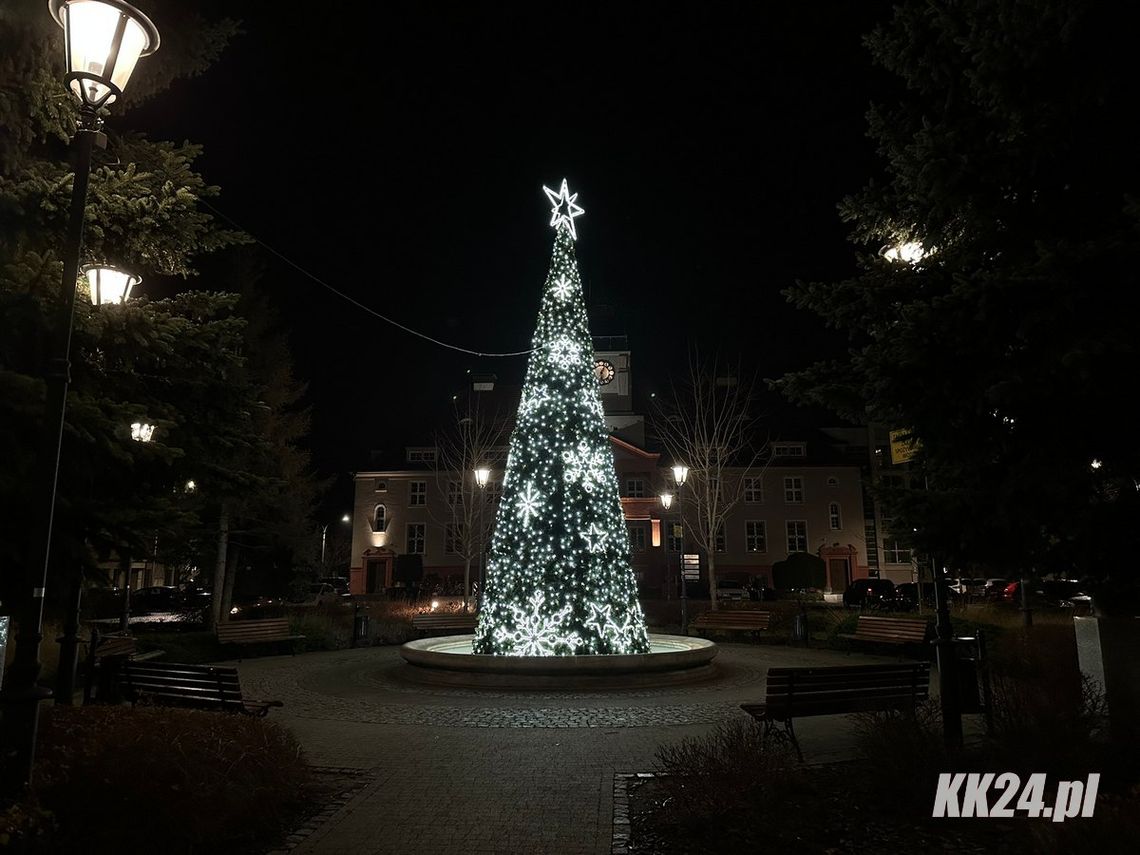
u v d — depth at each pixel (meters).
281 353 28.62
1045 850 4.57
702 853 5.47
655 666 13.49
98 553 7.72
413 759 8.45
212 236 9.42
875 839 5.52
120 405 7.56
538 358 15.04
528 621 13.85
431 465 50.78
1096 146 6.60
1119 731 6.84
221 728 6.83
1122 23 5.89
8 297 7.17
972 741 8.23
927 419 6.86
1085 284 5.86
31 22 7.05
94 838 5.04
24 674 4.95
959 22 7.24
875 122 8.43
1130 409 5.97
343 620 23.22
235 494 10.43
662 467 48.62
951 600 29.75
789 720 8.19
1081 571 6.85
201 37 9.27
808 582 45.28
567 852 5.57
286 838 5.91
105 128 9.12
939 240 7.84
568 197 15.94
